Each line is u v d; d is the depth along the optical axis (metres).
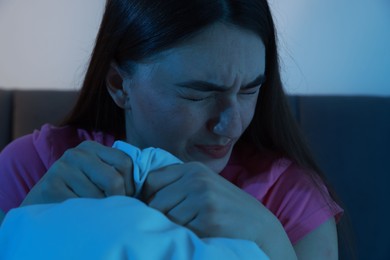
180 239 0.30
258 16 0.45
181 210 0.37
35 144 0.65
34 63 1.17
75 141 0.65
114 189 0.39
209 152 0.51
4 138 1.02
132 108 0.52
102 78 0.60
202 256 0.29
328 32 1.15
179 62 0.43
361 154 1.04
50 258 0.29
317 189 0.60
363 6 1.14
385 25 1.14
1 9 1.13
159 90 0.46
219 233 0.36
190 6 0.42
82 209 0.32
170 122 0.47
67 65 1.17
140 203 0.33
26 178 0.62
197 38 0.42
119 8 0.50
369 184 1.04
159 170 0.40
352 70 1.17
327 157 1.04
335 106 1.06
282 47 1.12
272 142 0.64
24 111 1.03
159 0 0.45
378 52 1.16
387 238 1.03
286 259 0.39
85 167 0.41
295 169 0.63
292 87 1.16
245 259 0.31
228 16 0.42
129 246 0.28
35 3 1.14
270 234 0.39
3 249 0.33
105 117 0.67
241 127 0.49
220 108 0.46
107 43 0.53
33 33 1.15
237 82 0.44
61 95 1.05
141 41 0.46
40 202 0.40
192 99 0.46
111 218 0.30
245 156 0.64
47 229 0.31
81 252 0.28
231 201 0.38
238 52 0.43
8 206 0.61
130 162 0.41
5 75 1.17
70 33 1.16
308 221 0.56
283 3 1.13
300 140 0.65
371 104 1.07
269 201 0.59
